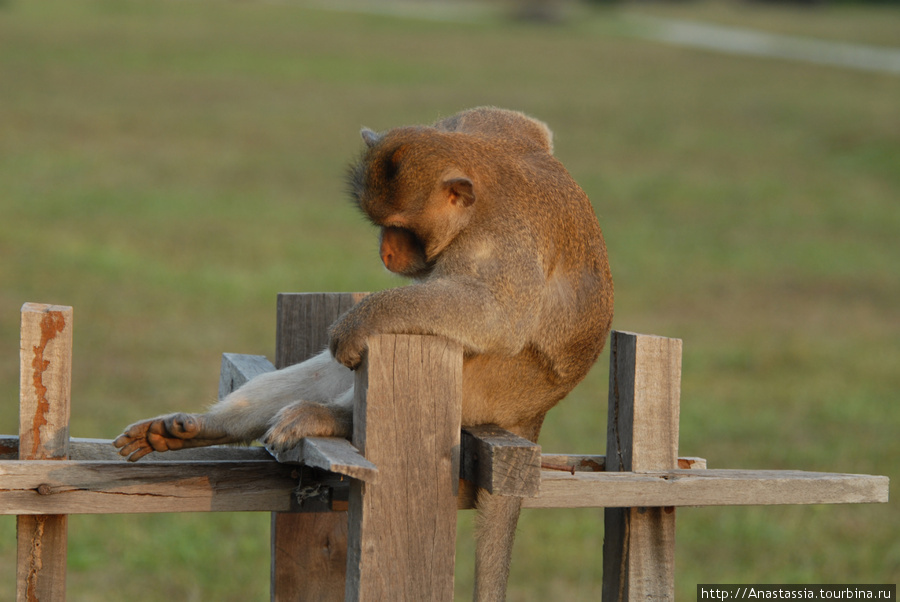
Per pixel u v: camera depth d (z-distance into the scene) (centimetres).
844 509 1169
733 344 1764
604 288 609
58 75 4219
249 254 2150
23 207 2377
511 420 594
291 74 4656
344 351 498
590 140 3619
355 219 2516
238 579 930
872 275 2288
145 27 5684
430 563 476
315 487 514
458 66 5125
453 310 520
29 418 496
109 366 1481
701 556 1034
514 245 553
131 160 2981
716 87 4756
